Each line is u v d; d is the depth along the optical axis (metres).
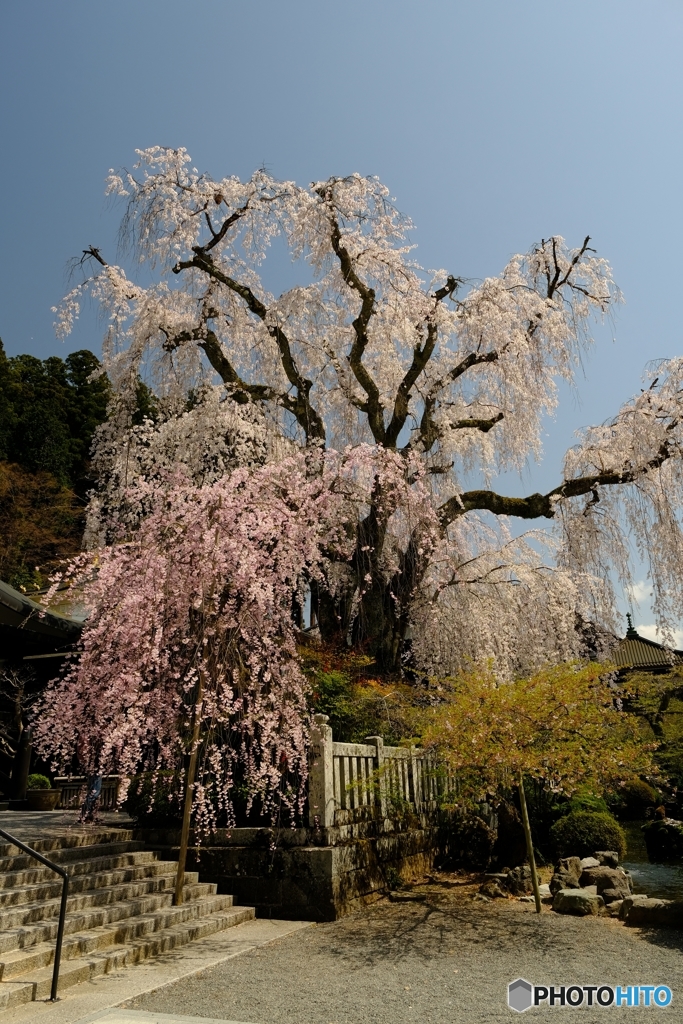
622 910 6.73
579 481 13.36
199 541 7.17
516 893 7.89
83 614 11.46
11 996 4.36
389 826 8.65
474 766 7.68
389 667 11.79
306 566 9.23
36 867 6.39
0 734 13.43
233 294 13.49
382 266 12.90
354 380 14.21
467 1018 4.13
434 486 13.11
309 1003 4.45
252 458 12.79
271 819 7.49
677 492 12.02
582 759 7.39
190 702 7.46
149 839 8.15
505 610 13.51
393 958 5.51
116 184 12.03
